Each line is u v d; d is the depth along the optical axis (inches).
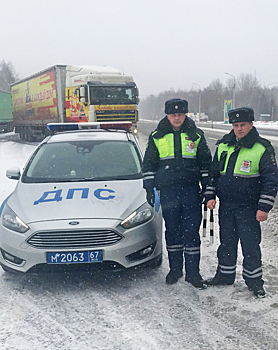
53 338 117.6
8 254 151.1
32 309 136.5
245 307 131.9
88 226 143.9
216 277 149.3
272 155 133.7
